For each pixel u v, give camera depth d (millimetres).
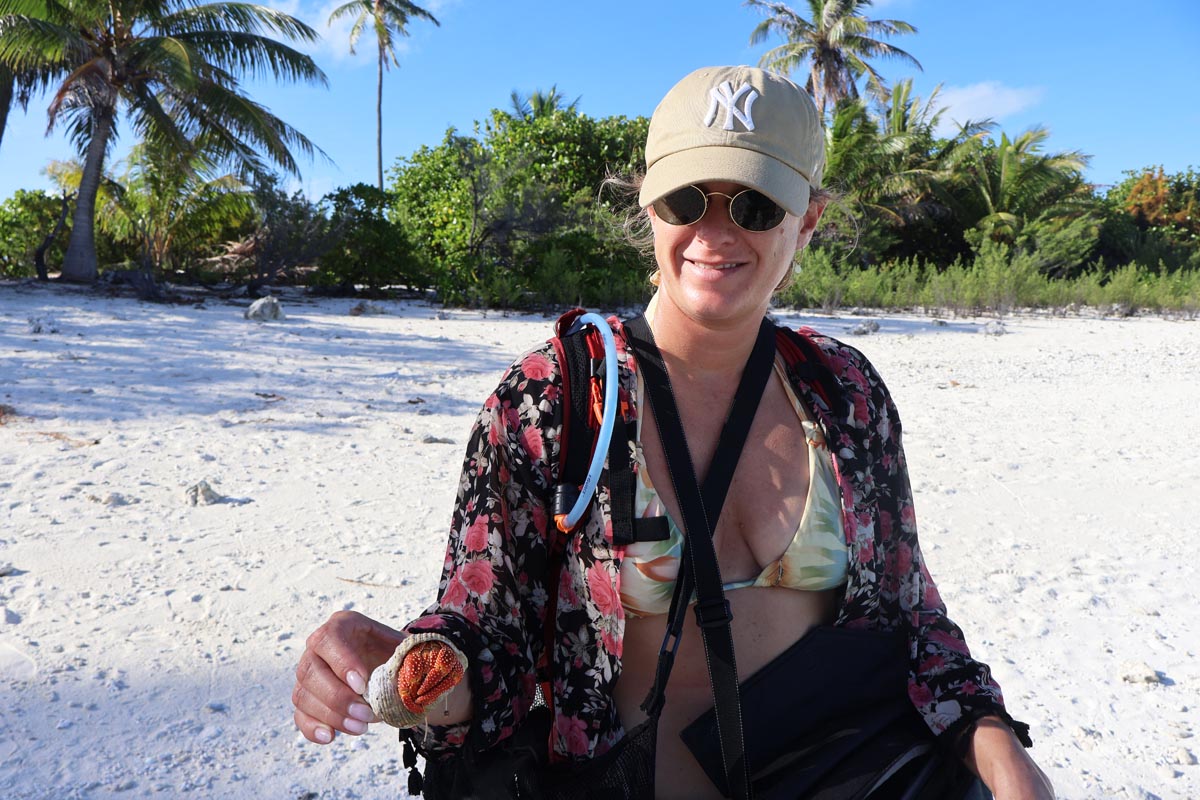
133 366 9070
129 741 2611
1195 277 28203
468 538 1120
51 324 11758
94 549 4121
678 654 1181
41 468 5426
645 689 1175
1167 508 5504
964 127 34219
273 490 5254
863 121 29953
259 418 7125
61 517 4551
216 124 20594
